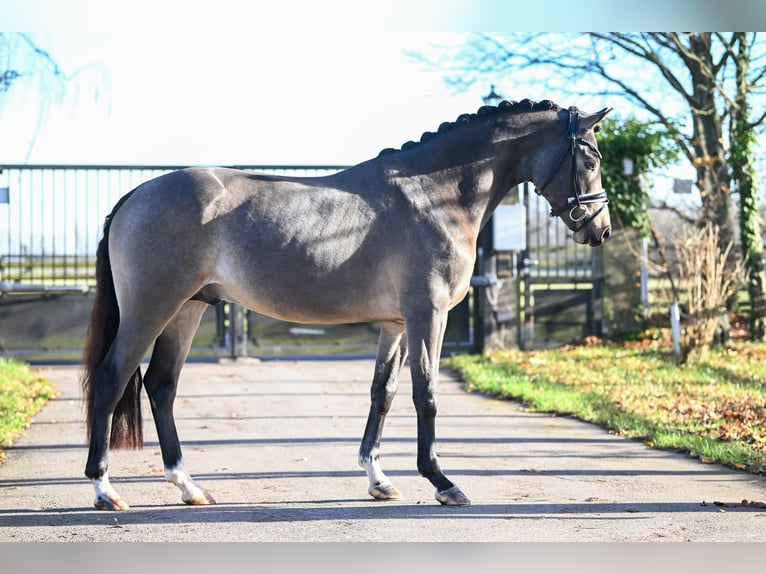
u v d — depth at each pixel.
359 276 4.98
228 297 5.14
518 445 7.01
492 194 5.39
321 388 10.59
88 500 5.14
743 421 7.52
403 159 5.24
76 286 12.72
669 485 5.54
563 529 4.50
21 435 7.49
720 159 13.60
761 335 13.80
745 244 13.84
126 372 4.92
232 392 10.25
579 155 5.37
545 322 13.76
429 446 5.00
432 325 4.93
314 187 5.09
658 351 12.46
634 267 13.93
